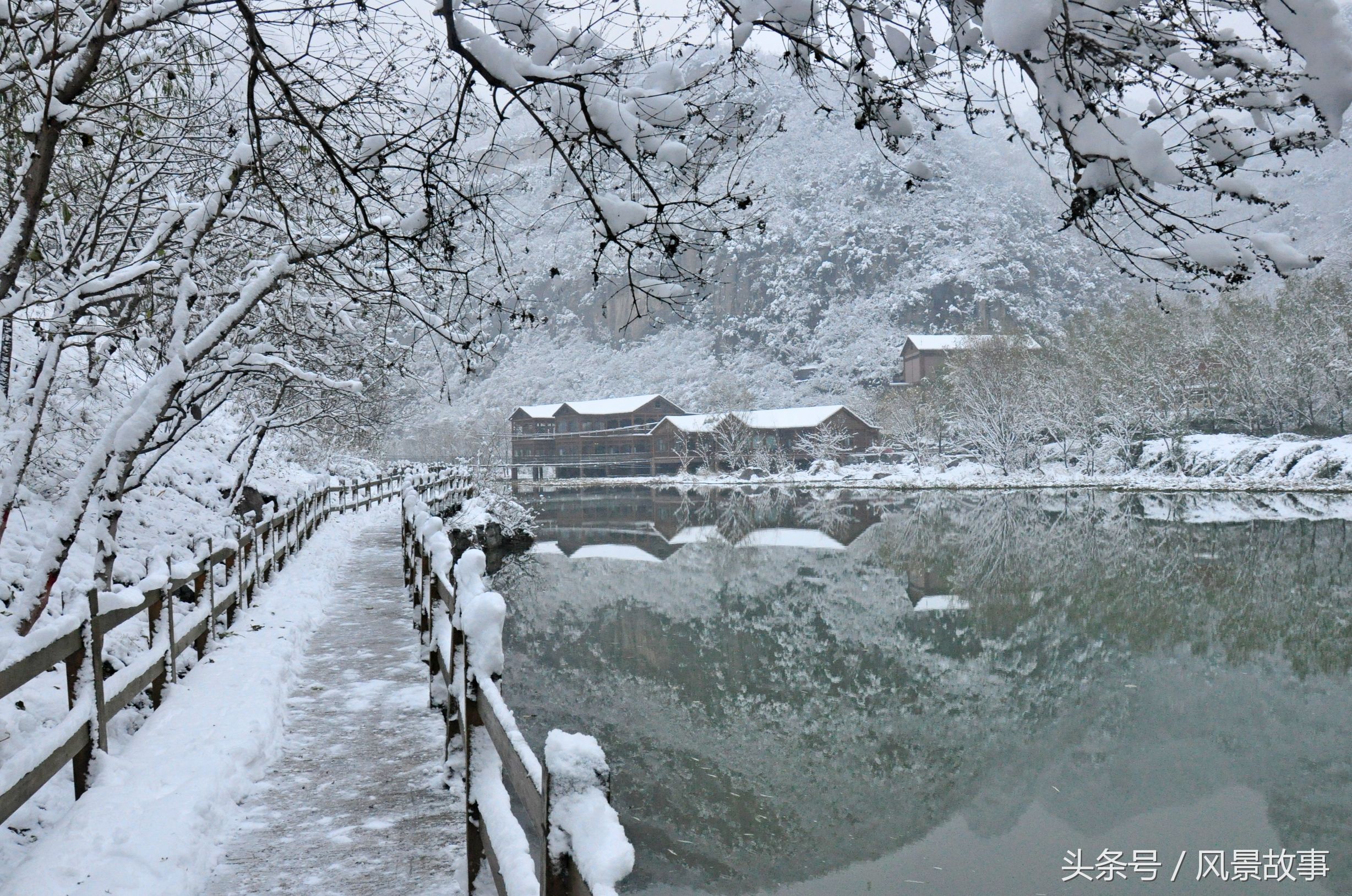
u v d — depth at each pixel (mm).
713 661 19672
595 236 4676
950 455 89438
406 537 13625
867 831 11789
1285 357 72188
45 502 11141
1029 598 27141
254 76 5152
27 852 4664
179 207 7105
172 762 5703
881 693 17922
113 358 14562
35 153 5758
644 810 12102
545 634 21719
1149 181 3025
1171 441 74188
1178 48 3055
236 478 18266
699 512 58062
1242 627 23375
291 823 5293
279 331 11250
